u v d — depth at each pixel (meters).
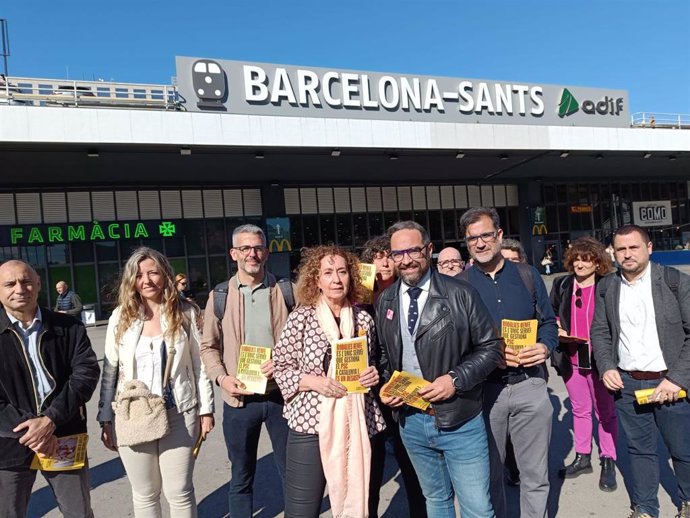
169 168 18.31
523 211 27.31
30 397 2.60
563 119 23.09
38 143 13.77
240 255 3.15
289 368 2.62
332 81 19.16
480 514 2.41
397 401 2.51
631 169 27.05
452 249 4.30
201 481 4.23
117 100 15.86
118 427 2.66
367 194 24.83
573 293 3.92
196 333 3.06
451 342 2.46
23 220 18.75
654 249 29.66
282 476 3.12
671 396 2.79
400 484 3.95
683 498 2.95
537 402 2.86
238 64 17.64
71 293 11.47
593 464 4.07
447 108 20.88
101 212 19.91
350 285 2.69
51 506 3.85
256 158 18.09
